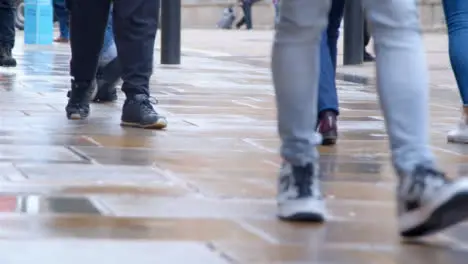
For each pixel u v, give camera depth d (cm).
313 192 430
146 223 418
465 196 367
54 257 357
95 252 365
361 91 1226
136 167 568
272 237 399
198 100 1012
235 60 1814
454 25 727
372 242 397
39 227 404
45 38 2308
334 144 704
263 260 361
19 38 2602
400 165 397
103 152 624
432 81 1391
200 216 436
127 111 761
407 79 404
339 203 480
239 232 407
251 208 457
